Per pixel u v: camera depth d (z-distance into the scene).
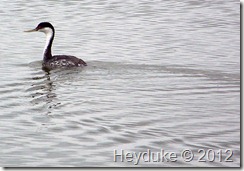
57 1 68.88
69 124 33.53
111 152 29.88
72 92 39.19
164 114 35.03
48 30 47.75
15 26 58.78
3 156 29.56
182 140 31.02
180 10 66.00
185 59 48.66
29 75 43.16
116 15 63.56
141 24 60.22
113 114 35.03
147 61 47.84
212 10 65.94
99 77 42.62
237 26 59.62
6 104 36.84
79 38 55.22
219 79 42.38
